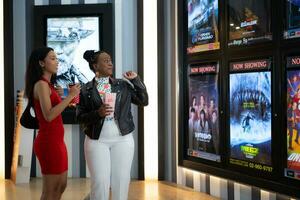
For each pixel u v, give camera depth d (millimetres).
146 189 5535
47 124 3240
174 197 5125
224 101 4840
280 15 4055
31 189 5539
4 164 6141
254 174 4414
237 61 4629
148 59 6031
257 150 4367
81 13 6168
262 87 4281
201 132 5281
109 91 3525
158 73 5984
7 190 5484
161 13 5973
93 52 3615
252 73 4414
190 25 5453
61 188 3359
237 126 4648
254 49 4387
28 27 6281
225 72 4820
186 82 5574
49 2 6293
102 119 3441
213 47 5020
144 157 6066
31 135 5961
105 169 3447
